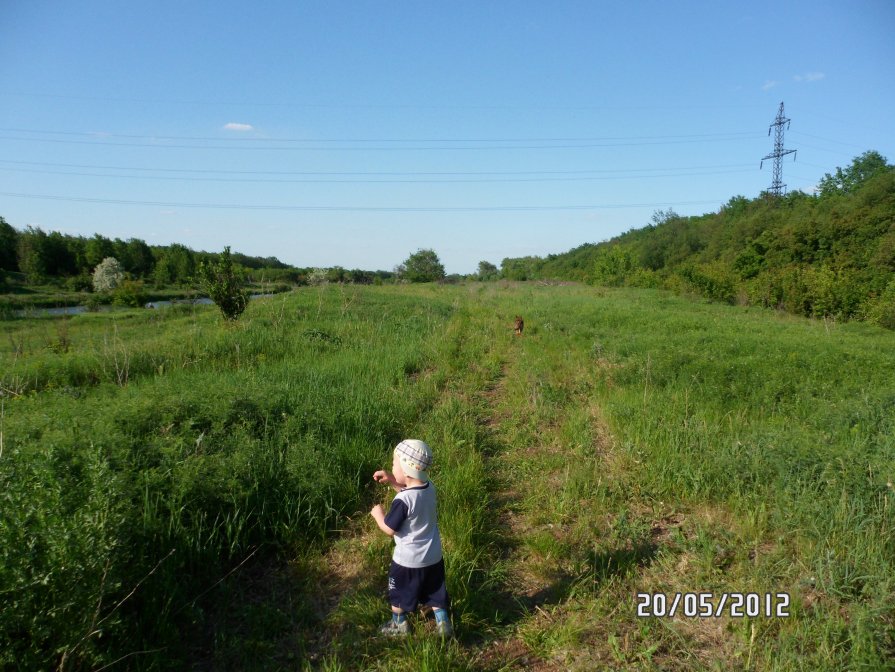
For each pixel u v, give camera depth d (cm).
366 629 348
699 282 3503
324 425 639
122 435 482
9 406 692
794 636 325
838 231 3209
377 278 5034
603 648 334
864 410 691
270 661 318
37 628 256
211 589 383
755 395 841
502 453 674
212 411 582
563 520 495
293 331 1427
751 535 449
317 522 461
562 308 2430
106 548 289
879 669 291
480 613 363
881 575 360
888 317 2030
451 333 1588
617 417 754
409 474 335
